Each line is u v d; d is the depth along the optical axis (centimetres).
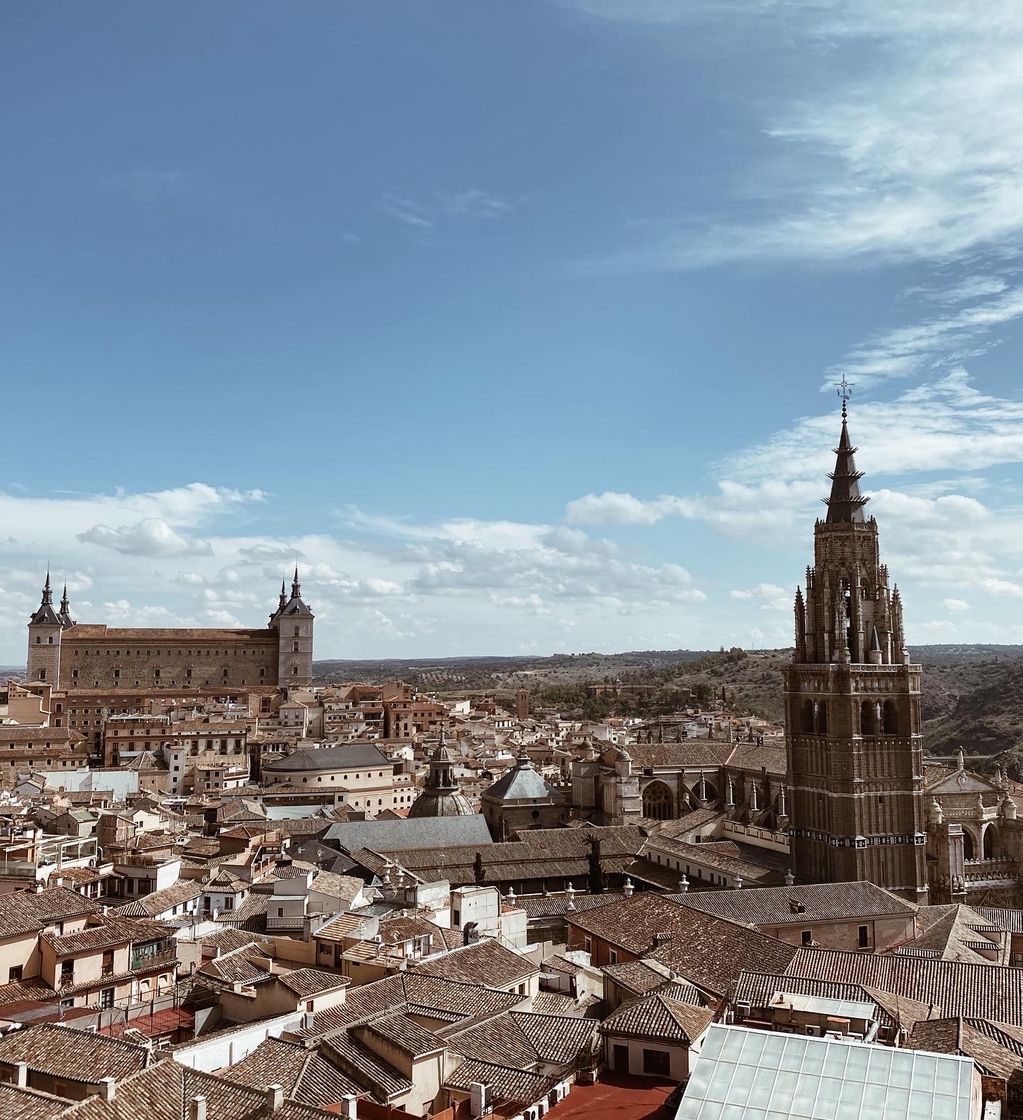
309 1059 6794
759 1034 5159
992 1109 5481
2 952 8556
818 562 16750
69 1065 6322
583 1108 6281
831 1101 4706
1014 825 17125
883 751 16000
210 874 13825
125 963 9175
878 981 8844
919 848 16000
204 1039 7119
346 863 15562
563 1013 8469
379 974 8925
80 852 15388
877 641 16350
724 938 9994
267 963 9062
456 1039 7038
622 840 17662
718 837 19012
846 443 17100
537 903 14362
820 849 16150
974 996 8444
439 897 12531
